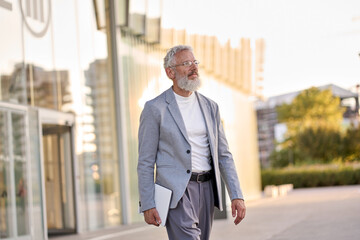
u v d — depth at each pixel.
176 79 3.68
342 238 7.37
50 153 10.72
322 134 46.84
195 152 3.66
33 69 10.33
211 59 20.59
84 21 12.30
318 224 9.38
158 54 15.22
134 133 13.56
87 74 12.19
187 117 3.69
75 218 11.06
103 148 12.48
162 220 3.57
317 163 45.03
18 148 9.31
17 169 9.24
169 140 3.63
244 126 25.55
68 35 11.64
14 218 9.06
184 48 3.71
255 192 26.95
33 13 10.52
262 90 26.97
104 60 12.92
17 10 10.04
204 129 3.71
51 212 10.62
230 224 10.55
